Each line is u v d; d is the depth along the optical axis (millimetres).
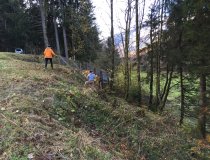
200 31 17016
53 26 48531
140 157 10188
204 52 16797
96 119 11406
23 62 25578
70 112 11102
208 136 16453
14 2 47188
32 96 11289
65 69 25875
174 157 11008
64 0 44875
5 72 16250
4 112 9305
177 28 21281
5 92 11328
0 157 7066
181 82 21516
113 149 9688
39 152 7359
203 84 18547
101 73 28422
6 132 8031
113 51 23172
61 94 12117
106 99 14898
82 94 12828
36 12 50125
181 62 20188
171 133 12906
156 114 17438
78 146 8062
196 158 11875
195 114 20359
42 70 21516
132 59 24906
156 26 24234
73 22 39938
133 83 25172
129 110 13562
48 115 9992
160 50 23672
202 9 17172
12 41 47844
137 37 22469
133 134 11203
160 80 26125
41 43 51062
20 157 7102
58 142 8039
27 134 8039
